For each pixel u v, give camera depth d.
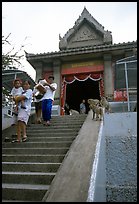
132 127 6.73
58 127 7.95
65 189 3.49
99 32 17.36
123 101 11.80
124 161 6.41
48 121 8.38
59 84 16.23
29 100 7.10
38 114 8.98
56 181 3.75
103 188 4.80
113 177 6.25
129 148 6.52
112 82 15.27
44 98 8.59
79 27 17.92
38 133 7.46
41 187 4.18
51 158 5.43
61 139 6.66
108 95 14.91
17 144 6.54
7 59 8.91
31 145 6.43
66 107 17.52
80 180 3.69
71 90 20.47
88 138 5.59
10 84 11.15
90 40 17.56
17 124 6.97
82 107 14.98
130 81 11.73
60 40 17.61
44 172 4.94
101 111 7.19
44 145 6.35
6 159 5.71
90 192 3.34
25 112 6.89
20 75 10.70
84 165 4.20
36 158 5.53
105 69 15.67
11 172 4.91
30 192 4.06
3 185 4.38
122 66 11.13
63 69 16.72
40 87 8.68
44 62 17.16
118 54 15.88
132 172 6.26
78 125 7.93
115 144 6.66
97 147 4.88
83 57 16.39
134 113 6.86
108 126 6.90
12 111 9.08
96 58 16.34
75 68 16.52
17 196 4.08
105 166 6.08
